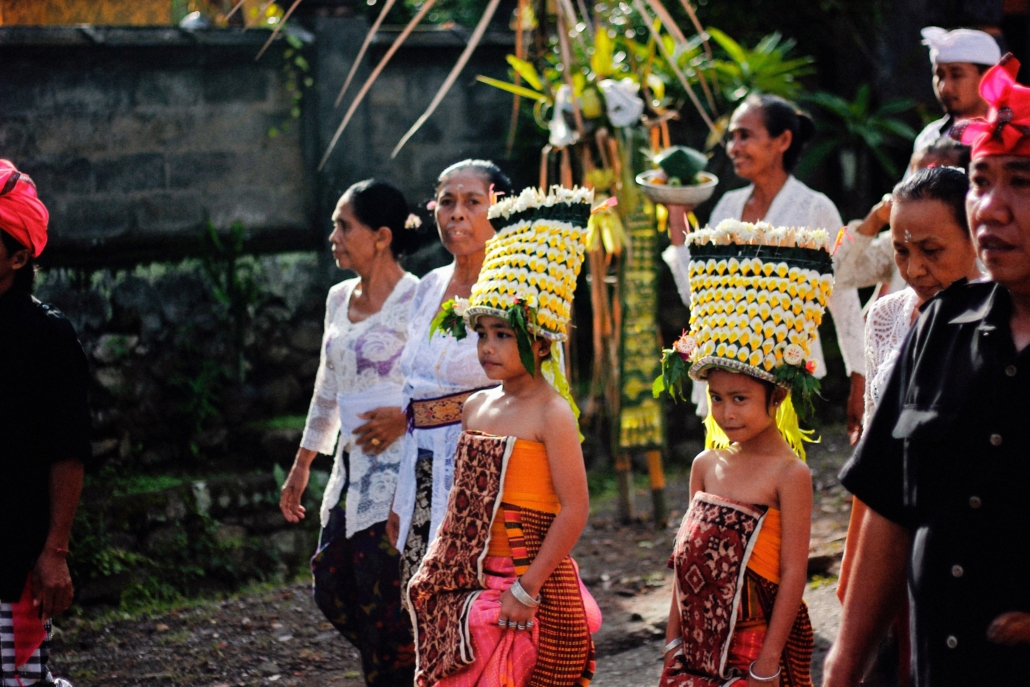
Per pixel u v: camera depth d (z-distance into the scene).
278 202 7.99
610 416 7.23
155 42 7.40
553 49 7.78
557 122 6.82
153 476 7.14
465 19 9.96
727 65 8.85
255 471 7.29
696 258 3.35
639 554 6.54
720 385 3.25
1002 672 2.18
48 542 3.65
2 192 3.55
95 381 7.12
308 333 7.97
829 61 10.38
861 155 9.80
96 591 6.36
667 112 7.45
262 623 5.94
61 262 7.15
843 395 9.02
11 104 7.05
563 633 3.33
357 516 4.35
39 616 3.68
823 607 5.25
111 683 5.21
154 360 7.36
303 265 8.01
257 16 8.72
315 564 4.57
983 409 2.23
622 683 4.76
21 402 3.59
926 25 10.28
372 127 8.23
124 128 7.41
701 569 3.25
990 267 2.20
